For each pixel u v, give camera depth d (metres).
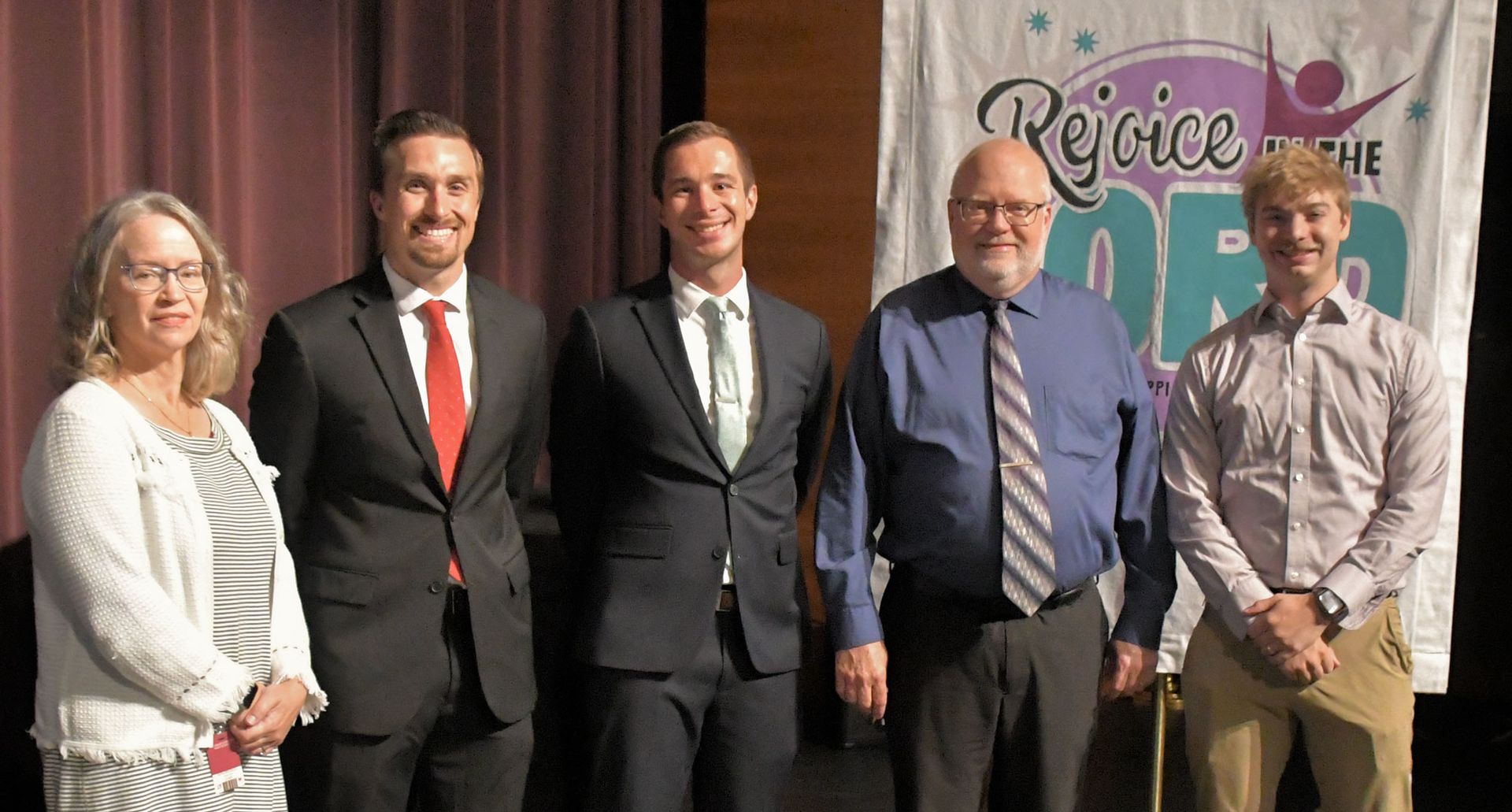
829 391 2.33
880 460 2.18
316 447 1.97
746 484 2.13
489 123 3.28
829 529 2.15
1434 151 2.90
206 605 1.70
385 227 2.02
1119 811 2.98
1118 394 2.13
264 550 1.82
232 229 2.54
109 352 1.71
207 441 1.79
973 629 2.06
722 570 2.11
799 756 3.24
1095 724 2.12
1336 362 2.17
